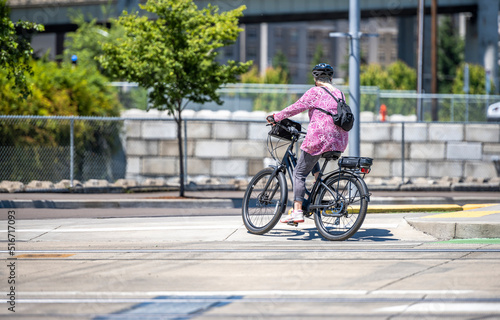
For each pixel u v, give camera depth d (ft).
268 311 47.67
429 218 91.86
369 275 59.21
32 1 483.10
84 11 468.34
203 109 257.14
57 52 548.72
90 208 127.44
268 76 381.40
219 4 398.01
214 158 220.84
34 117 151.12
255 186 87.30
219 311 47.88
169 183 166.20
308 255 69.21
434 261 65.46
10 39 126.41
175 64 134.51
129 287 55.62
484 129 215.92
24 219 106.42
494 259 66.54
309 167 80.89
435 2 285.84
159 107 152.46
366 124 218.59
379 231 87.30
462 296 51.52
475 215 94.73
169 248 75.10
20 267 64.44
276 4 457.68
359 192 77.46
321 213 80.94
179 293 53.31
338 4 452.76
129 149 224.53
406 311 47.32
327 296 51.90
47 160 201.05
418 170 217.15
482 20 451.53
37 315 47.24
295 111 81.20
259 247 74.95
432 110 262.67
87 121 214.69
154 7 137.59
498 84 451.12
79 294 53.36
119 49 138.51
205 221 100.99
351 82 124.16
